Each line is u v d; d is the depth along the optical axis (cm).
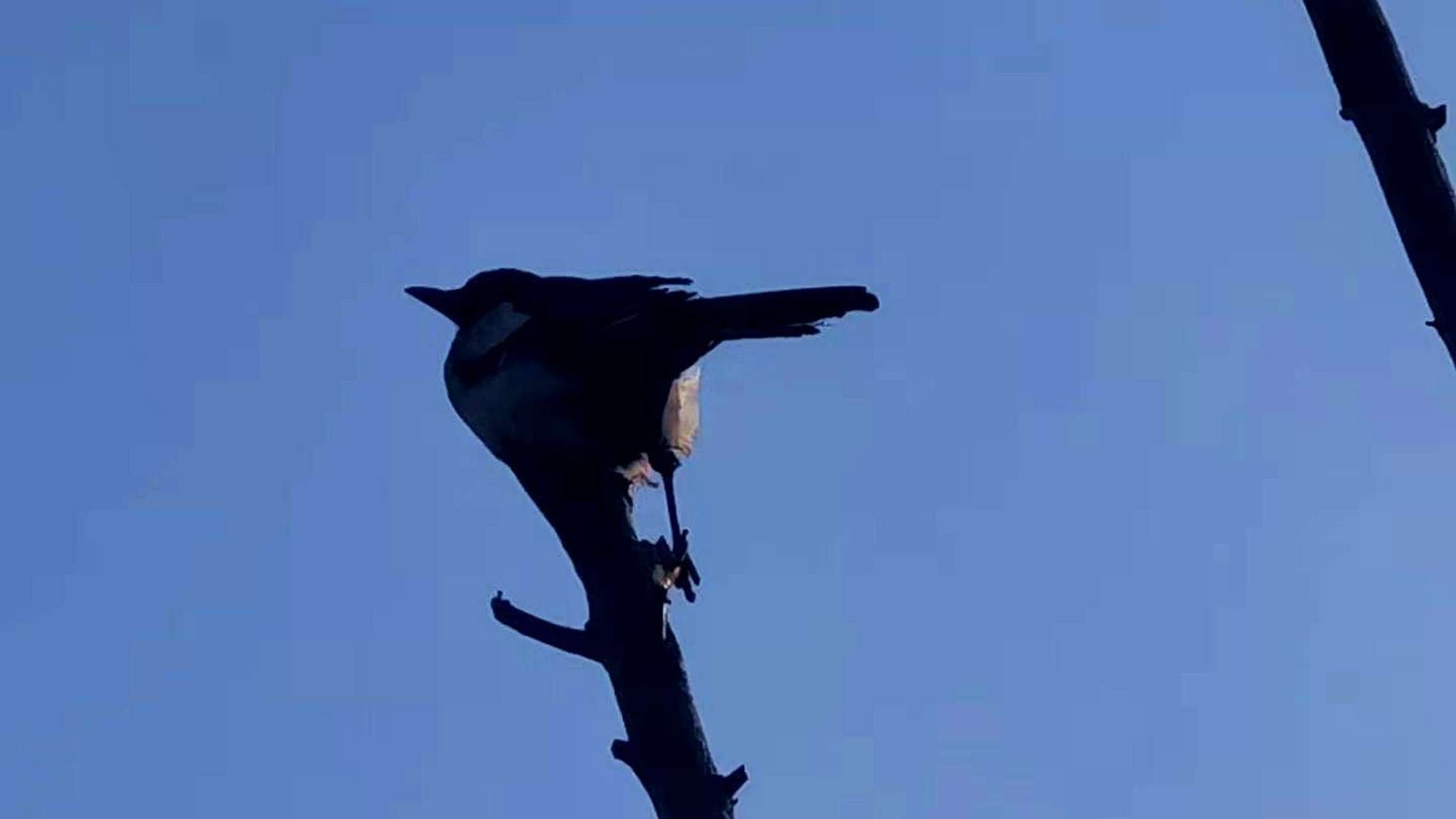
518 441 1228
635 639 928
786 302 1255
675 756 899
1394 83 793
